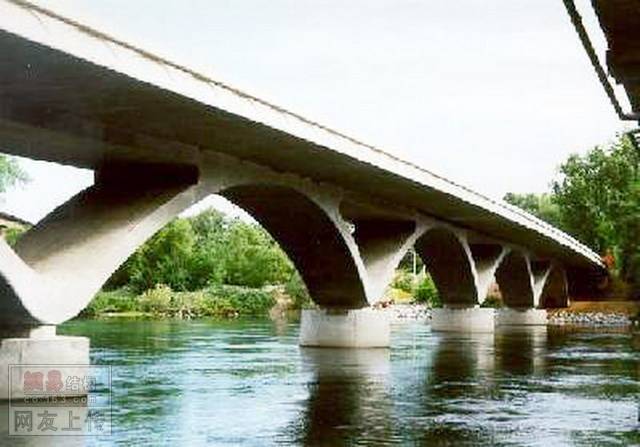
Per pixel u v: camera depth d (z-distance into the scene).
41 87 21.62
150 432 18.69
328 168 34.66
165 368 32.88
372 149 33.88
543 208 122.75
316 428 19.61
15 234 63.41
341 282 43.69
